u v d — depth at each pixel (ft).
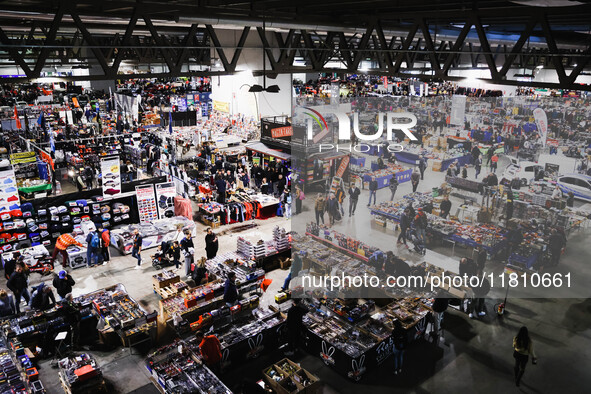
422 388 26.23
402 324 29.37
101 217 45.96
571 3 21.12
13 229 41.06
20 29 49.90
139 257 40.32
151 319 29.66
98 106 109.70
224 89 87.56
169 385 23.98
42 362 28.17
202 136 78.95
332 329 29.17
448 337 30.94
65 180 63.26
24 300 34.81
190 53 57.36
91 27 41.32
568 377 27.14
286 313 31.01
